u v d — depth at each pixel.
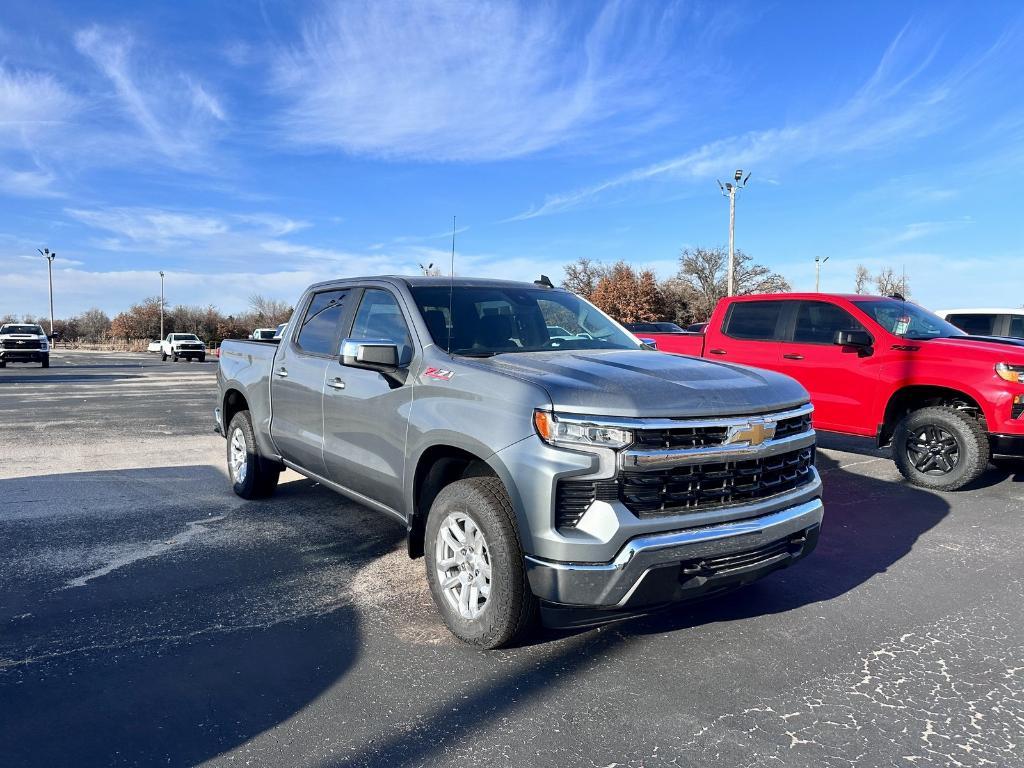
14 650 3.40
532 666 3.25
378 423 4.12
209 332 79.75
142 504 6.15
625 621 3.75
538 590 3.08
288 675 3.17
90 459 8.25
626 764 2.52
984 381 6.40
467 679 3.13
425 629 3.65
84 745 2.63
